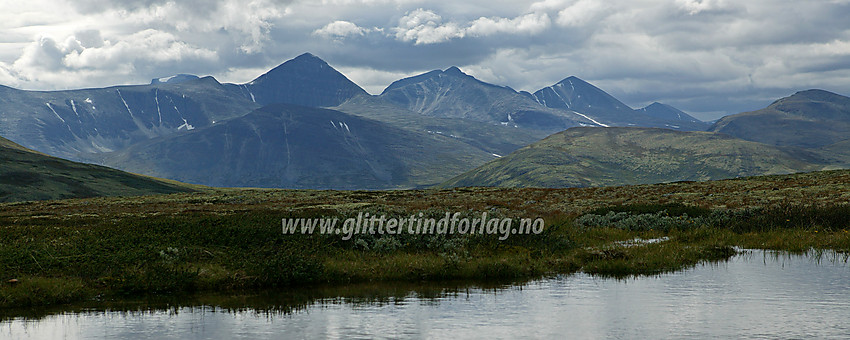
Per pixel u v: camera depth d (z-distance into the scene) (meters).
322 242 23.92
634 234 31.77
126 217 43.44
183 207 63.03
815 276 19.38
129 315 15.22
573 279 19.83
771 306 15.18
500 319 14.29
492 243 24.61
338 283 19.53
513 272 20.56
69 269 19.67
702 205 47.62
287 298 17.16
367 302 16.48
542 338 12.58
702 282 18.70
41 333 13.48
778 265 21.69
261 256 20.92
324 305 16.16
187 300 17.00
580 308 15.39
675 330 13.08
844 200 43.00
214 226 28.81
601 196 63.59
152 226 30.48
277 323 14.20
